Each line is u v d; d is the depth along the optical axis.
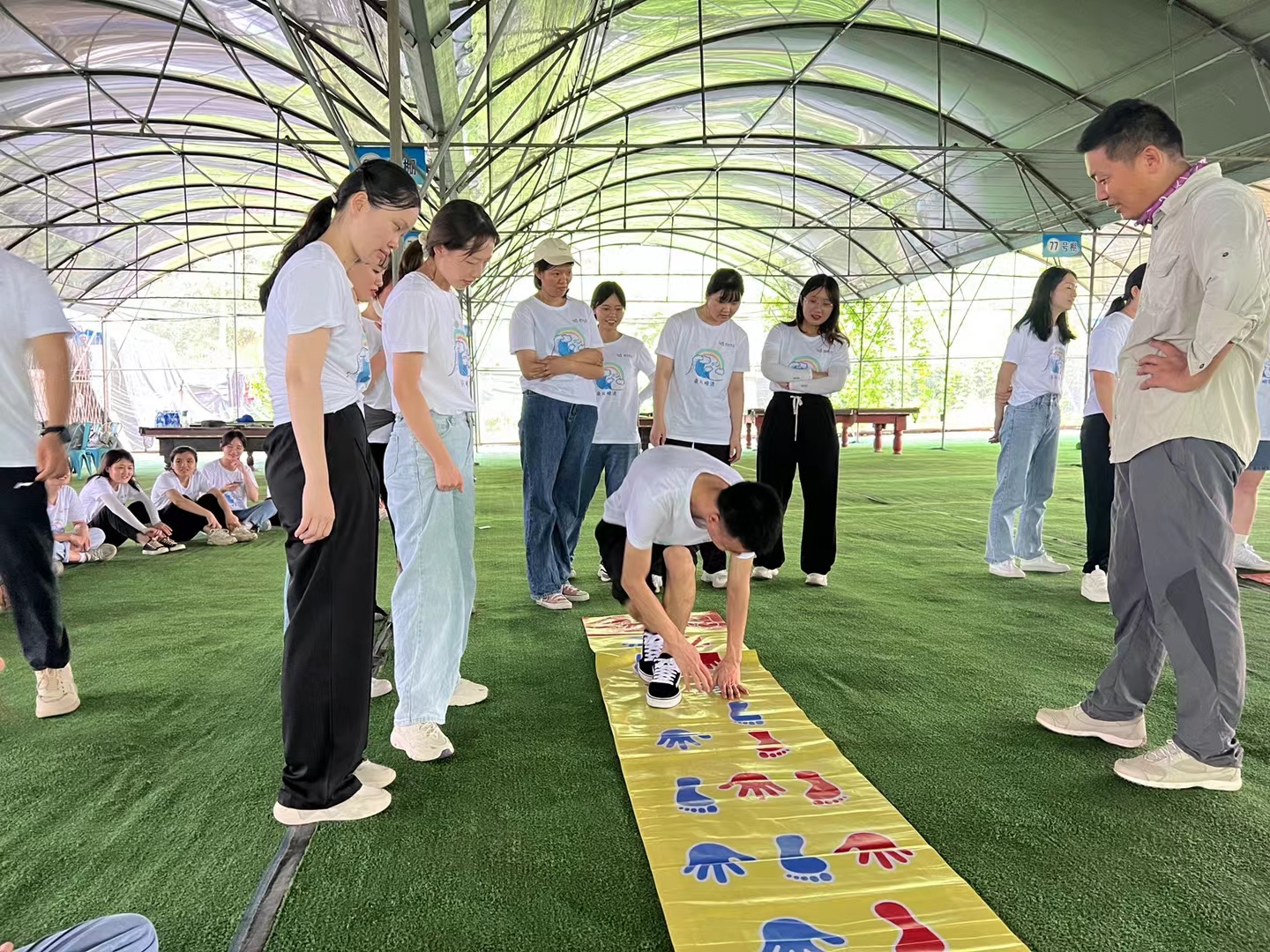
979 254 15.69
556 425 3.74
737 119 11.91
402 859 1.78
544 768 2.20
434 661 2.26
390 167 1.88
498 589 4.26
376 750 2.33
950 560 4.97
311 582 1.84
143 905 1.62
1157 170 2.06
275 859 1.78
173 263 17.64
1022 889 1.66
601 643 3.25
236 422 11.84
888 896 1.60
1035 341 4.32
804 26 8.81
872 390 23.03
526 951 1.48
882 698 2.70
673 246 19.88
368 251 1.92
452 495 2.31
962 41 8.86
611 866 1.74
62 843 1.85
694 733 2.39
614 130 11.66
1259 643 3.22
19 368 2.41
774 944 1.46
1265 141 9.02
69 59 8.21
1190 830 1.87
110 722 2.54
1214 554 2.01
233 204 14.62
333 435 1.84
